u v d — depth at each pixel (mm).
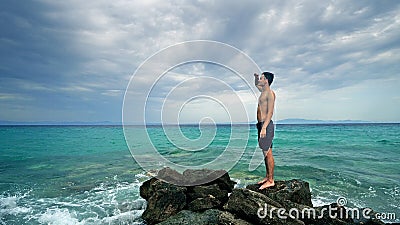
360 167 11219
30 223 5375
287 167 10977
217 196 5590
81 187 8070
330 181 8688
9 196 7215
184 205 5406
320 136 30422
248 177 8945
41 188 8023
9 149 18953
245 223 4316
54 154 16094
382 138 27516
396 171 10367
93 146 20625
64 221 5430
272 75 5137
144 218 5309
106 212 5883
